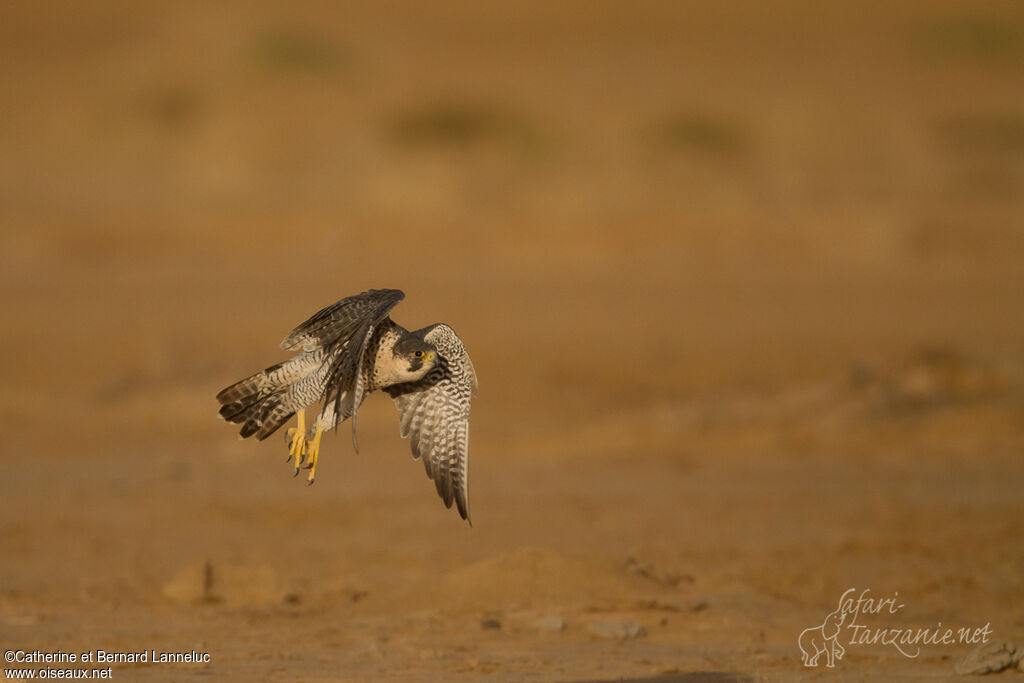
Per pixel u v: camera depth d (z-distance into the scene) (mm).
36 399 24828
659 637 10688
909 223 43219
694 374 26891
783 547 14297
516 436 22141
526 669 9523
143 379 25688
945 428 20797
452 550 14422
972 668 9367
